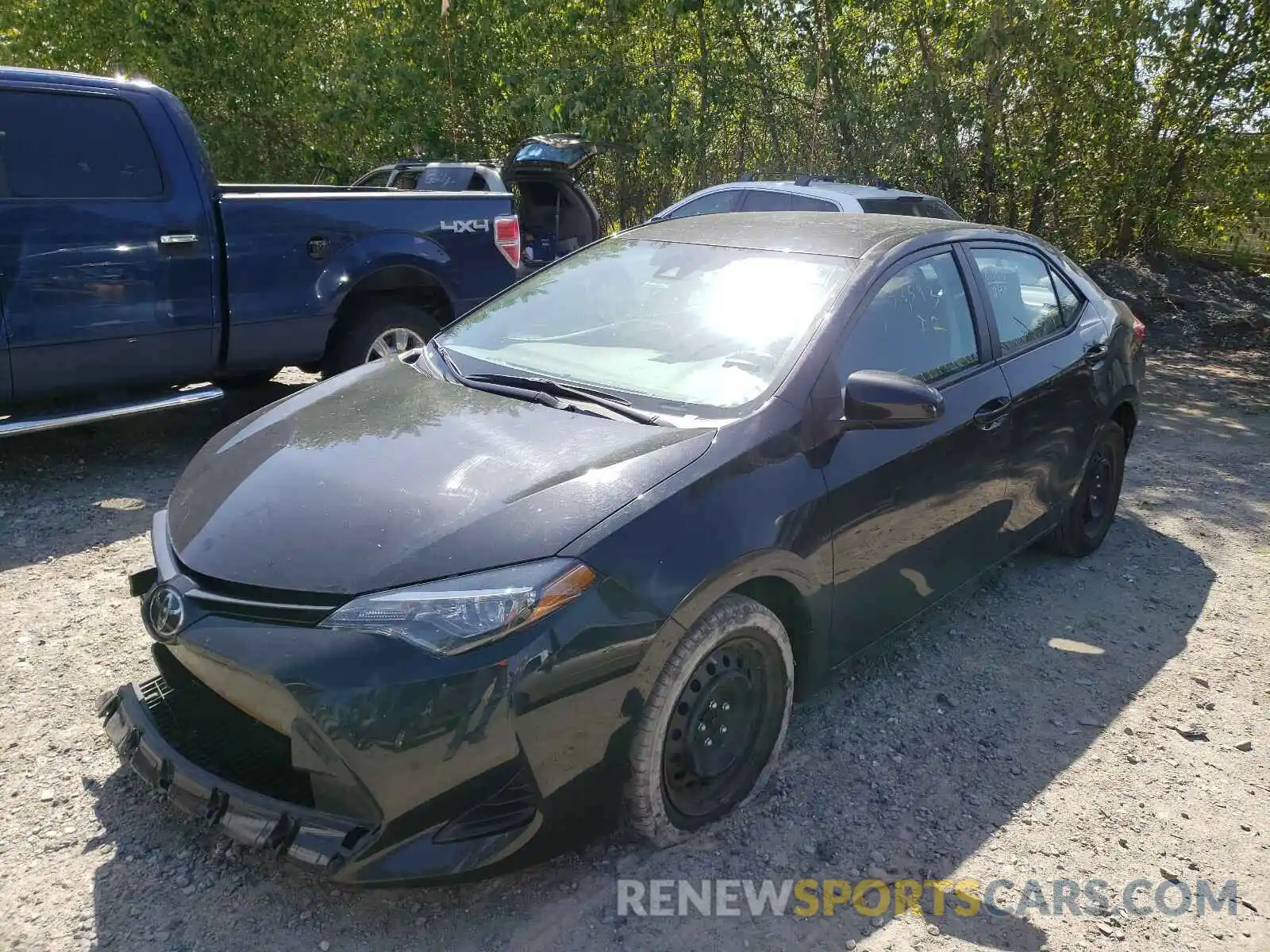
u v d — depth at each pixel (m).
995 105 12.36
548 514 2.47
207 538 2.62
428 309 6.68
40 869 2.57
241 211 5.44
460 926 2.46
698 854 2.75
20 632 3.72
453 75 12.92
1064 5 11.54
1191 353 10.77
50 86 4.86
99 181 4.99
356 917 2.47
